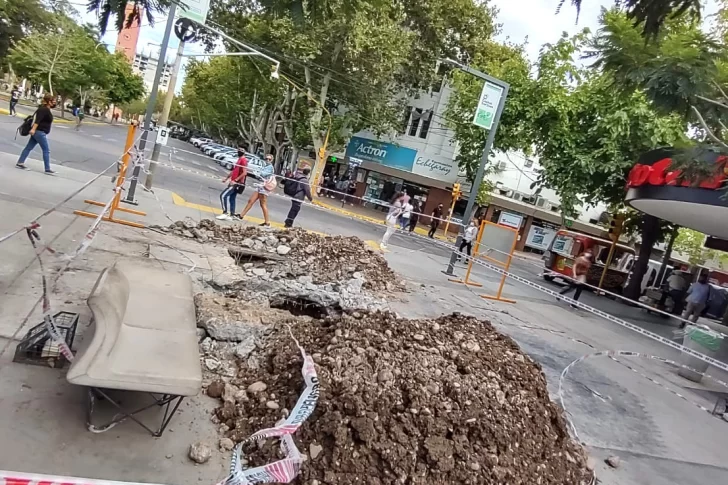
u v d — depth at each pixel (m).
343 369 4.53
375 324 5.61
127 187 13.77
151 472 3.37
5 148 15.06
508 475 4.09
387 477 3.71
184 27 12.18
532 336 10.16
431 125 39.00
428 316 9.29
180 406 4.17
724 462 6.26
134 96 70.19
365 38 28.84
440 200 39.78
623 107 21.12
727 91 5.89
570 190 24.12
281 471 3.06
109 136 34.91
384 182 42.03
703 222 15.68
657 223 23.08
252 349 5.22
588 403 7.01
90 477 3.16
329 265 10.35
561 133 24.45
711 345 9.97
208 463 3.61
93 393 3.65
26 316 4.86
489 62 32.72
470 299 12.22
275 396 4.34
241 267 8.93
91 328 4.08
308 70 31.78
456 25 34.41
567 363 8.77
